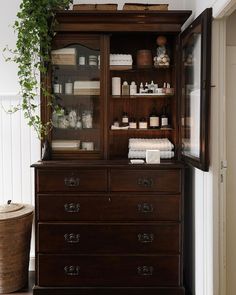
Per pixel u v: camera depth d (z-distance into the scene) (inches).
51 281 100.1
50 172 99.0
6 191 121.2
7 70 117.9
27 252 109.1
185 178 108.6
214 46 82.5
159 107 116.6
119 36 112.3
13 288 105.1
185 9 114.2
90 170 98.7
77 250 99.7
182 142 104.8
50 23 100.9
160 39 109.3
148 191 98.6
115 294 99.7
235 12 95.6
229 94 96.4
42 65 101.1
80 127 110.5
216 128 83.1
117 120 116.5
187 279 108.7
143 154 108.9
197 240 97.0
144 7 103.6
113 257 99.5
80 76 110.2
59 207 99.2
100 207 99.0
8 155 120.6
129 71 114.9
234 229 97.7
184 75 102.3
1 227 100.3
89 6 104.3
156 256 99.2
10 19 117.2
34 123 106.3
